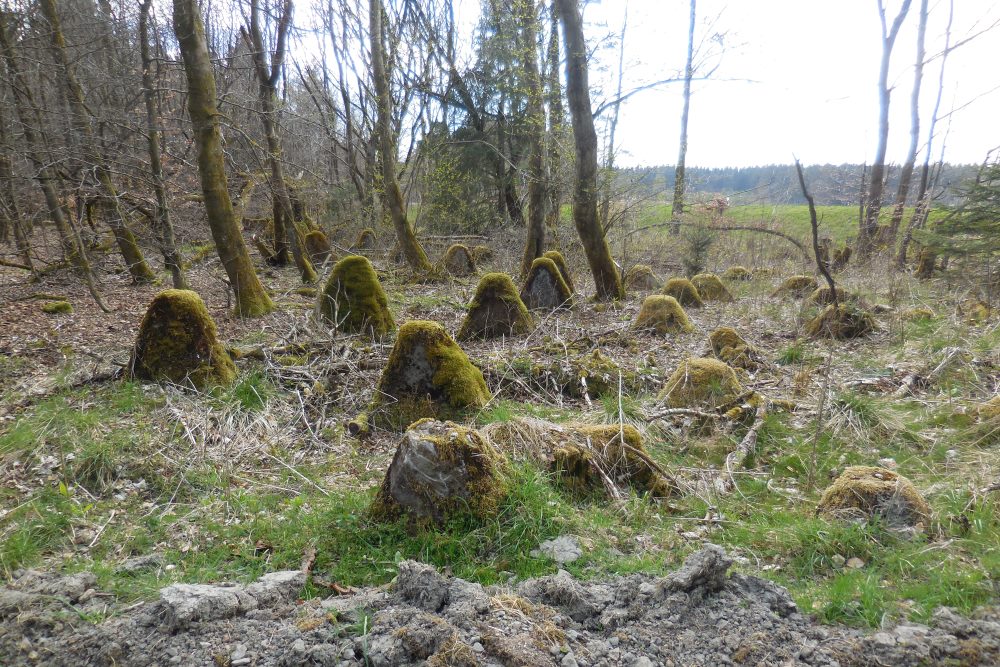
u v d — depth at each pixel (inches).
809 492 180.9
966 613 113.0
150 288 538.9
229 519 164.7
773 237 696.4
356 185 874.8
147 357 253.0
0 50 426.0
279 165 558.3
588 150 447.2
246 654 101.8
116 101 555.2
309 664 99.0
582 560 135.0
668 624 106.2
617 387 267.0
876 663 97.5
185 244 680.4
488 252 714.8
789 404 237.6
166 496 178.4
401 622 105.6
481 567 135.5
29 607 116.0
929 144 714.8
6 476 182.5
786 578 135.0
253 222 872.9
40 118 438.3
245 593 117.7
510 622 104.2
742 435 219.3
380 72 627.2
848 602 116.3
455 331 390.9
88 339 366.6
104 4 551.8
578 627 107.0
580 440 185.9
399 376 241.4
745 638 102.6
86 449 191.5
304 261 574.2
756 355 298.2
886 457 198.2
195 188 668.7
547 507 150.0
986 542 138.6
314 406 245.3
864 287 442.6
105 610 118.6
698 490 180.9
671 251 672.4
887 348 306.3
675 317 363.9
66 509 167.0
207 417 222.7
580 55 426.3
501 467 158.6
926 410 224.1
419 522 146.9
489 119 880.3
